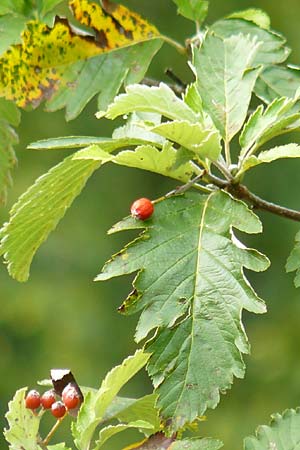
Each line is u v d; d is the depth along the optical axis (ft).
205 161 3.03
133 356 2.92
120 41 3.51
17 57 3.43
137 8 8.09
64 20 3.44
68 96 3.46
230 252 2.93
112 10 3.51
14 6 3.63
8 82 3.43
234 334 2.88
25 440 3.02
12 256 3.16
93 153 2.97
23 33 3.43
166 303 2.91
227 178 3.05
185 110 3.01
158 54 7.97
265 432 3.04
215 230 2.95
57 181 3.11
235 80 3.14
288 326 8.09
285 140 6.79
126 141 3.05
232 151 6.26
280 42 3.54
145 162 2.99
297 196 8.14
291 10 8.07
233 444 7.63
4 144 3.70
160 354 2.89
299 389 7.80
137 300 2.91
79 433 2.95
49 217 3.15
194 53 3.17
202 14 3.67
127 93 2.99
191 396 2.87
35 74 3.44
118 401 3.11
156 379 2.88
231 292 2.90
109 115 2.99
